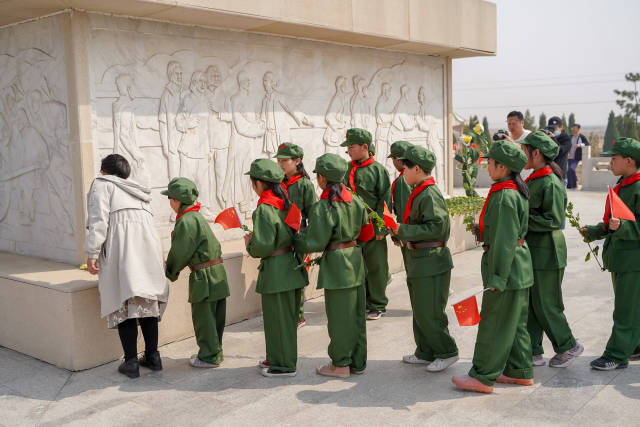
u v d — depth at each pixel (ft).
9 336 16.60
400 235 14.01
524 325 13.21
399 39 24.41
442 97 31.07
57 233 18.17
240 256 19.06
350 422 11.81
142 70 18.29
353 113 25.72
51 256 18.52
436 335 14.37
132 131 18.10
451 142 31.91
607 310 19.08
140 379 14.42
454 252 29.04
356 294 14.15
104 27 17.29
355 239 14.30
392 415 12.09
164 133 18.95
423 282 14.24
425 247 14.25
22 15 17.34
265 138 22.08
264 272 14.12
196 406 12.78
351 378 14.23
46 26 17.40
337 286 13.75
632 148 13.78
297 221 14.07
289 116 22.93
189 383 14.12
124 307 14.02
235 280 18.98
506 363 13.48
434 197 13.97
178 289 17.25
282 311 14.12
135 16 17.90
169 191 14.78
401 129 28.37
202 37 19.85
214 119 20.40
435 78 30.45
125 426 11.93
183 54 19.34
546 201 13.83
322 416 12.13
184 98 19.45
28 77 18.34
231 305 18.93
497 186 12.62
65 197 17.66
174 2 16.60
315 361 15.49
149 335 14.93
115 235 14.05
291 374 14.35
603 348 15.65
